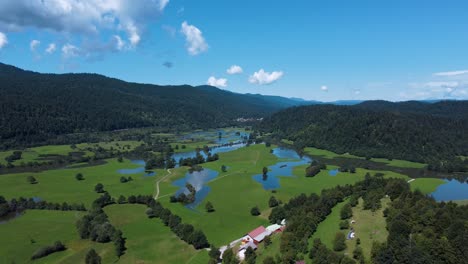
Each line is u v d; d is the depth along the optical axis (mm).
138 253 110188
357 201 133000
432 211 100562
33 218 142375
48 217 143375
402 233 91875
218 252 103188
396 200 117188
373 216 115375
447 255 81625
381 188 139625
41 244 116812
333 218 122625
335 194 143250
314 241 96000
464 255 81062
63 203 155625
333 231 109875
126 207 155375
